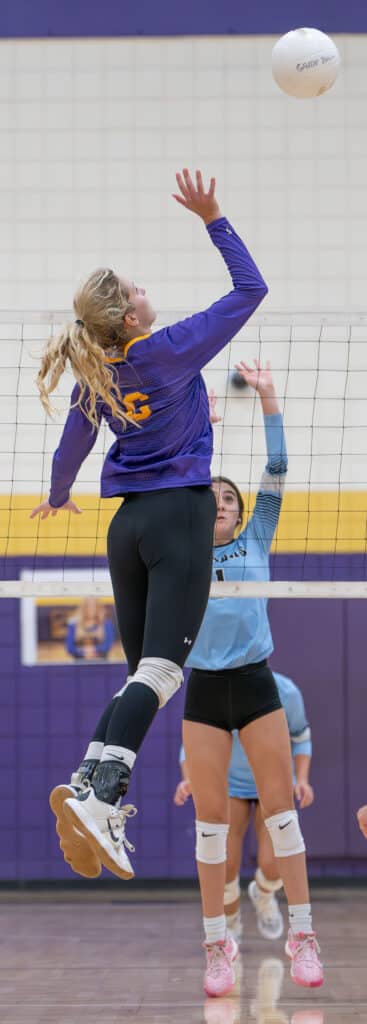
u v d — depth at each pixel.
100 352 6.61
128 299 6.84
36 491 14.26
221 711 9.27
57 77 14.70
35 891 14.27
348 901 13.59
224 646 9.24
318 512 14.25
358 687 14.28
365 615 14.35
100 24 14.64
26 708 14.39
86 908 13.42
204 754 9.30
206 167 14.68
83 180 14.68
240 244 7.02
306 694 14.28
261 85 14.63
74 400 7.20
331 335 14.46
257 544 9.70
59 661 14.42
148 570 6.69
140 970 10.19
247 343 14.45
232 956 9.70
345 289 14.60
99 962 10.54
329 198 14.62
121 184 14.68
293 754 12.05
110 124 14.68
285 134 14.63
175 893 14.15
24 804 14.34
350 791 14.19
